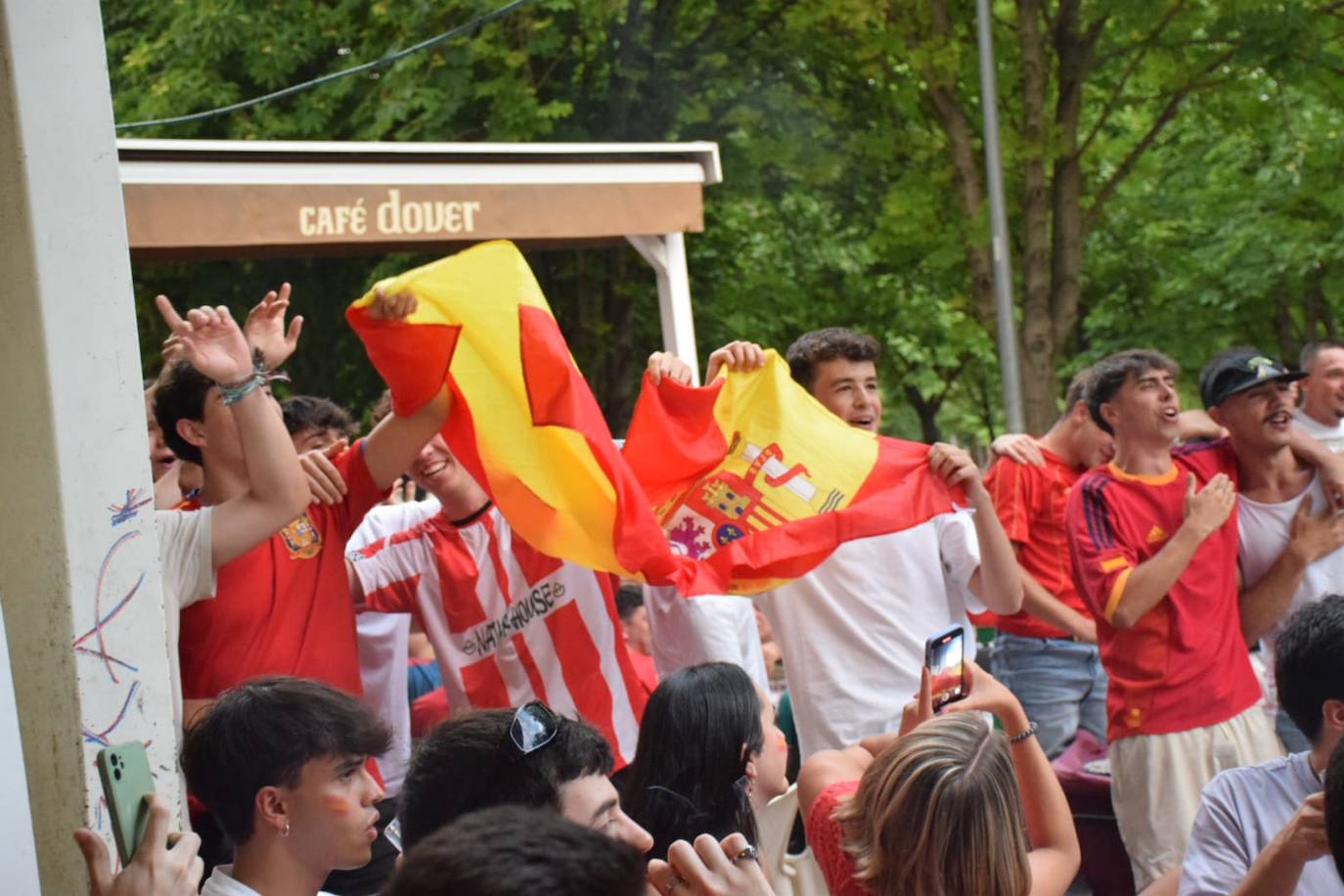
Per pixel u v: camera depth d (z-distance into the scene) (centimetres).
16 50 418
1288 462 738
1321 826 437
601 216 1080
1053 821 479
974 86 2116
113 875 354
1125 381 711
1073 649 869
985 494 627
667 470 607
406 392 537
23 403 424
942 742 389
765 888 321
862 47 2064
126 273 436
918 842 380
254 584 511
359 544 650
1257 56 2023
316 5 2027
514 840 237
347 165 1002
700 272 2306
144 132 1986
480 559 620
